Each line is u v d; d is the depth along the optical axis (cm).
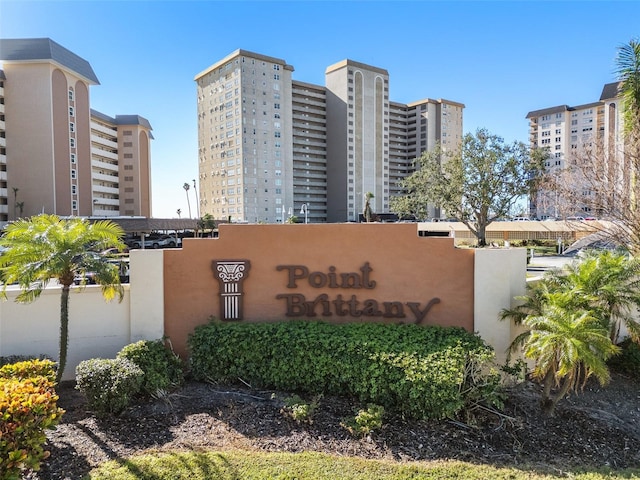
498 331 829
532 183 3438
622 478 523
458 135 10681
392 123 10425
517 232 4441
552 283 801
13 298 788
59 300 806
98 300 818
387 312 847
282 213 8638
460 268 841
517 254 845
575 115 9106
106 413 610
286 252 855
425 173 3931
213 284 845
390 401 650
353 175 9294
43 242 693
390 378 643
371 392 648
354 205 9275
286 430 591
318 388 695
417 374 620
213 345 742
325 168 9575
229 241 849
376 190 9588
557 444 614
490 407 663
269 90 8438
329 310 852
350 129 9219
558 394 689
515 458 566
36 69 5631
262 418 619
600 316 718
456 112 10656
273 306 853
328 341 703
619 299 752
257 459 509
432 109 10344
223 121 8506
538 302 752
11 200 5616
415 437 590
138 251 823
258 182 8356
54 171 5716
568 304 713
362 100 9356
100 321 819
